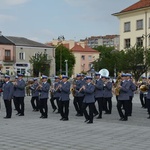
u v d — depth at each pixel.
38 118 15.52
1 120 14.72
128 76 14.80
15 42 76.38
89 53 108.75
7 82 15.59
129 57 42.66
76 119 15.12
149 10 53.97
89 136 10.62
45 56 73.75
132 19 57.34
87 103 13.73
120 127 12.53
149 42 54.03
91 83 13.75
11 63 74.88
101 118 15.55
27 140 10.00
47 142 9.67
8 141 9.86
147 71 42.88
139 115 16.91
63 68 95.94
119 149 8.74
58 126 12.81
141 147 8.98
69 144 9.38
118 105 14.74
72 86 17.17
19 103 17.00
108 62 54.78
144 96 20.31
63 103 14.72
